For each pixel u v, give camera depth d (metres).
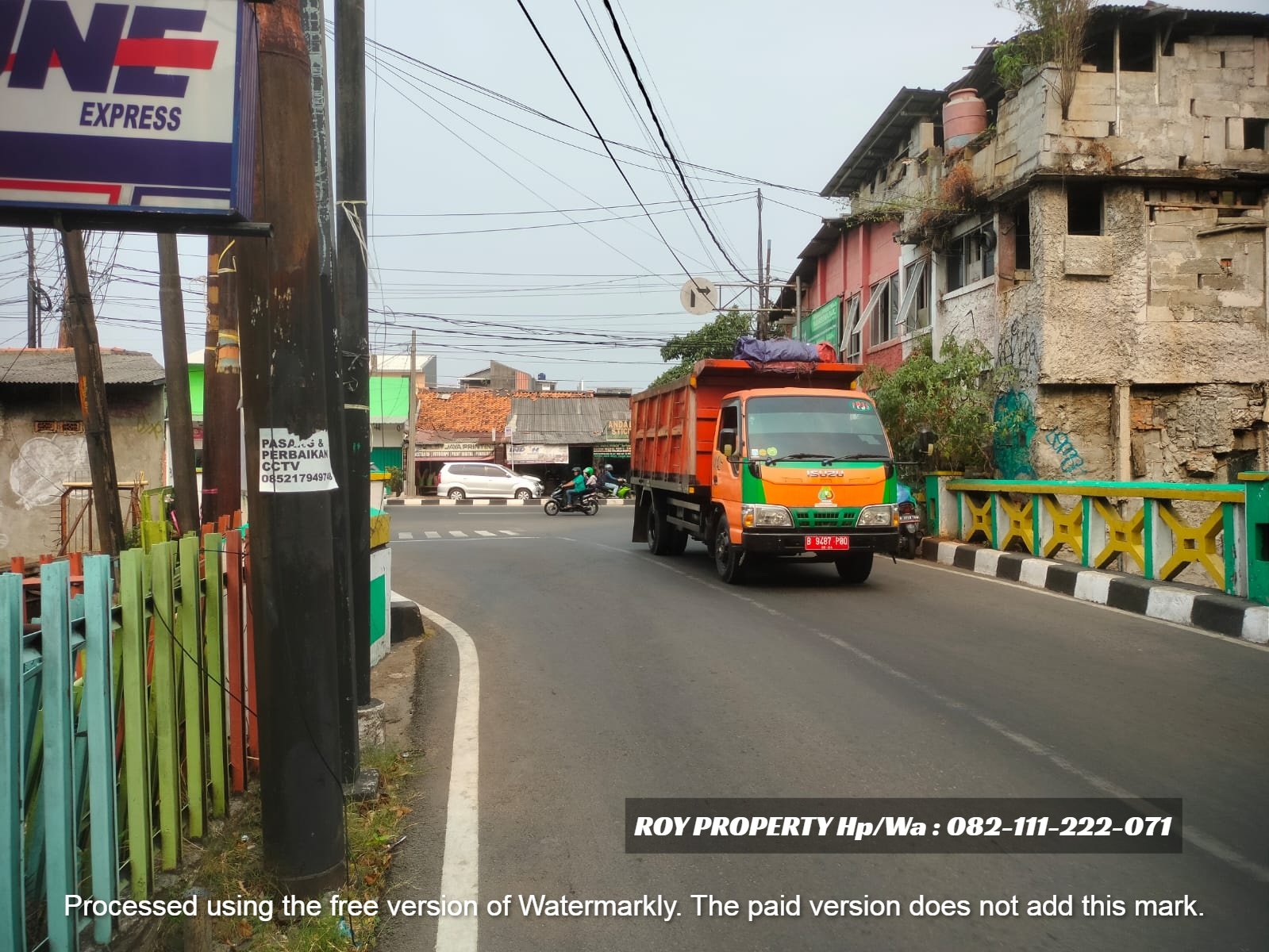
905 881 3.88
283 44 3.72
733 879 3.92
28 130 3.53
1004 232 15.26
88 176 3.54
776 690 6.59
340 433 4.77
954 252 17.52
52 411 17.23
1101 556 10.54
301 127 3.76
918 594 10.48
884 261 21.97
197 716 4.12
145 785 3.56
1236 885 3.79
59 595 3.12
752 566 13.27
